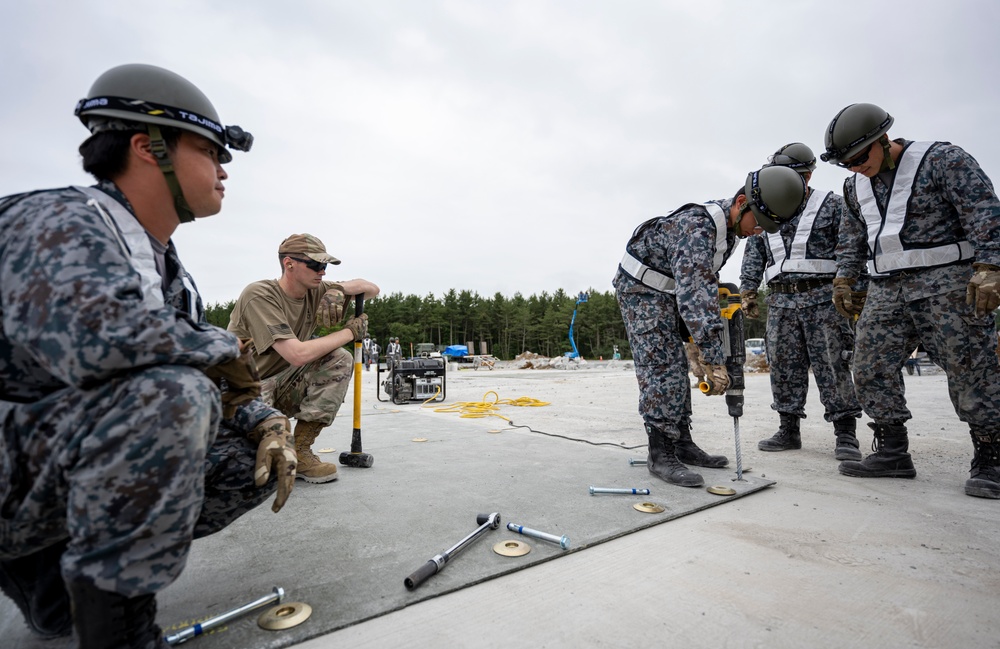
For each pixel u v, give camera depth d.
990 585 1.33
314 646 1.07
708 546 1.62
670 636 1.10
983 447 2.25
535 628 1.14
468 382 11.68
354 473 2.60
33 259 0.78
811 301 3.11
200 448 0.88
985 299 2.06
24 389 0.87
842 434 3.03
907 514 1.93
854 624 1.15
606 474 2.55
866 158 2.38
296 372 2.52
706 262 2.29
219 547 1.61
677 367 2.51
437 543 1.64
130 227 0.95
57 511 0.87
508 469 2.67
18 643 1.08
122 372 0.83
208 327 0.94
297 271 2.41
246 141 1.14
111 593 0.82
